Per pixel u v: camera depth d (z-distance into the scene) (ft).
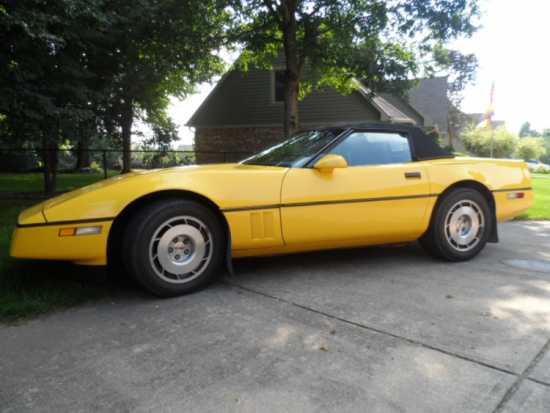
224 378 6.05
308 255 13.32
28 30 20.21
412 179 11.60
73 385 5.87
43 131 25.12
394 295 9.59
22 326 7.87
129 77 33.06
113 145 46.52
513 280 10.75
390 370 6.27
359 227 10.95
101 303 9.05
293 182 10.26
